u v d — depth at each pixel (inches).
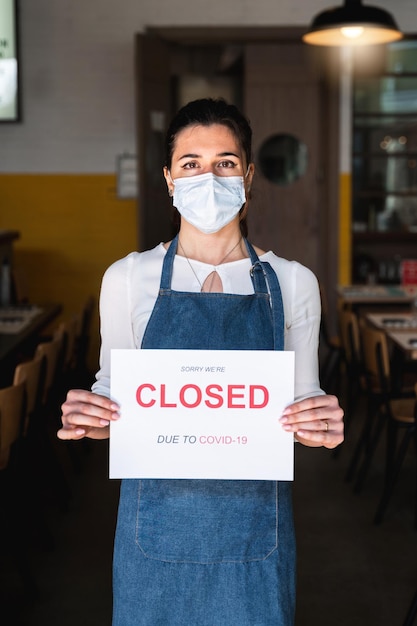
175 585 64.1
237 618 64.1
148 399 61.7
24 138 300.0
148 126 273.4
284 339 65.7
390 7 300.5
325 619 126.4
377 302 255.3
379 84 319.0
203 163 64.1
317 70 311.3
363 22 211.6
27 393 141.2
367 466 182.4
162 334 63.5
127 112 299.1
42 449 171.0
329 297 316.8
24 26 294.5
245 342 63.4
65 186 302.0
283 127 315.9
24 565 131.8
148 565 64.1
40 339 231.9
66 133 299.7
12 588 136.1
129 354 61.4
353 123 317.7
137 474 62.0
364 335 179.9
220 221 63.4
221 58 342.0
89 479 192.1
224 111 64.6
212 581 64.2
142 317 65.3
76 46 295.9
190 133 64.1
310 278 67.9
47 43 295.4
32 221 304.0
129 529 64.7
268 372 61.5
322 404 61.8
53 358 164.1
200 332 63.3
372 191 323.0
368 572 142.7
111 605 130.3
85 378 219.8
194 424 61.8
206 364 61.5
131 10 294.5
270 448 61.9
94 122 299.4
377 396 188.1
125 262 67.2
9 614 127.0
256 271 65.6
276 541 65.0
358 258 325.7
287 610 65.5
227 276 65.7
